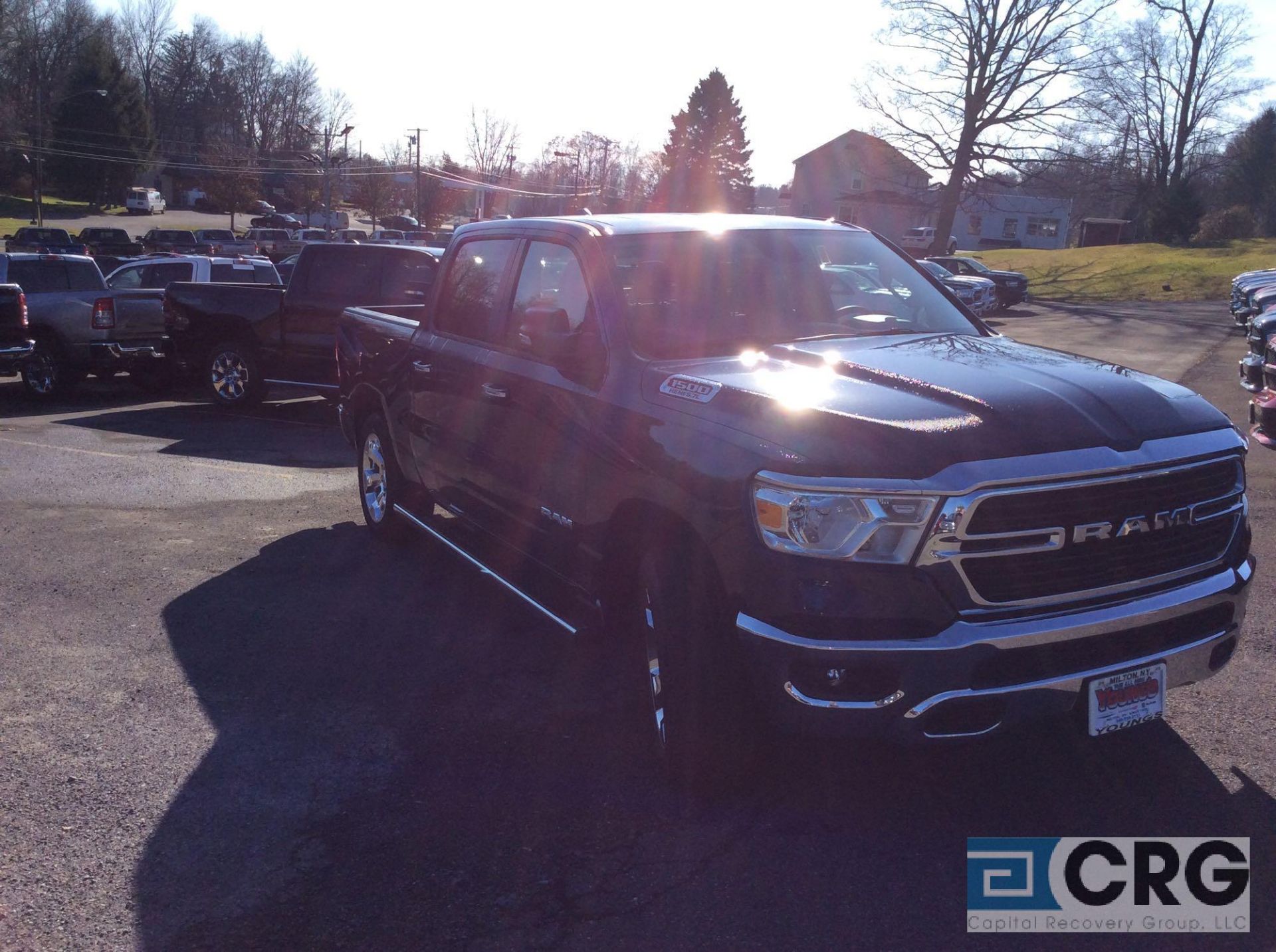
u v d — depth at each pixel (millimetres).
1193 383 15219
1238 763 4020
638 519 3992
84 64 86188
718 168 85250
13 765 4121
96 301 14555
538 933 3084
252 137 119125
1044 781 3930
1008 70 46125
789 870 3379
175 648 5316
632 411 4004
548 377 4613
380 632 5531
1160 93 65688
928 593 3150
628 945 3031
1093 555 3309
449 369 5539
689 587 3607
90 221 80000
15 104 84750
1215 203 78875
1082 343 22781
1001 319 31359
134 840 3605
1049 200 84375
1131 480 3309
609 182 98688
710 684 3551
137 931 3125
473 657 5195
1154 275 43812
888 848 3508
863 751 4164
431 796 3873
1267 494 8117
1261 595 5852
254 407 13547
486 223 5820
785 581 3230
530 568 4926
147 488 8844
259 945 3057
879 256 5195
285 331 12906
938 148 48344
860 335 4492
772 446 3340
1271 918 3131
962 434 3250
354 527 7617
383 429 6738
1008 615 3219
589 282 4555
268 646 5340
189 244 49469
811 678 3240
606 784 3936
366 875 3389
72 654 5246
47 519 7805
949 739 3260
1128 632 3355
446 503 5887
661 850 3500
